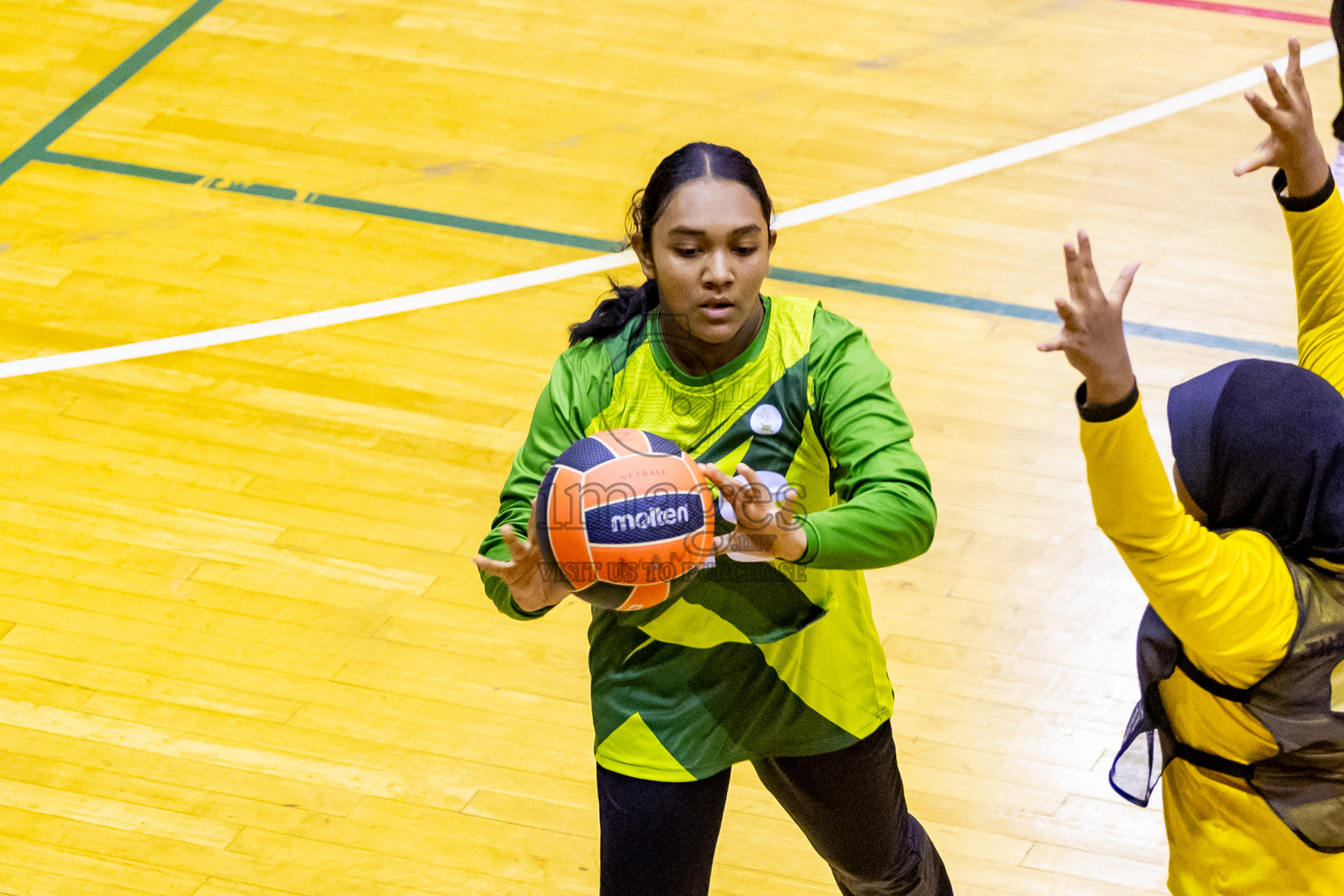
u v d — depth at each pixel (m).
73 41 16.28
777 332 5.43
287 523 10.24
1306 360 6.02
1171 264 12.65
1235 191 13.57
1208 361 11.58
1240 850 5.25
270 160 14.30
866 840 6.17
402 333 12.05
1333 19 9.72
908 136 14.45
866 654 5.89
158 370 11.65
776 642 5.59
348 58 15.95
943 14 16.55
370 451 10.89
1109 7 16.53
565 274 12.75
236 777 8.42
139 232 13.31
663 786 5.73
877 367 5.46
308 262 12.95
